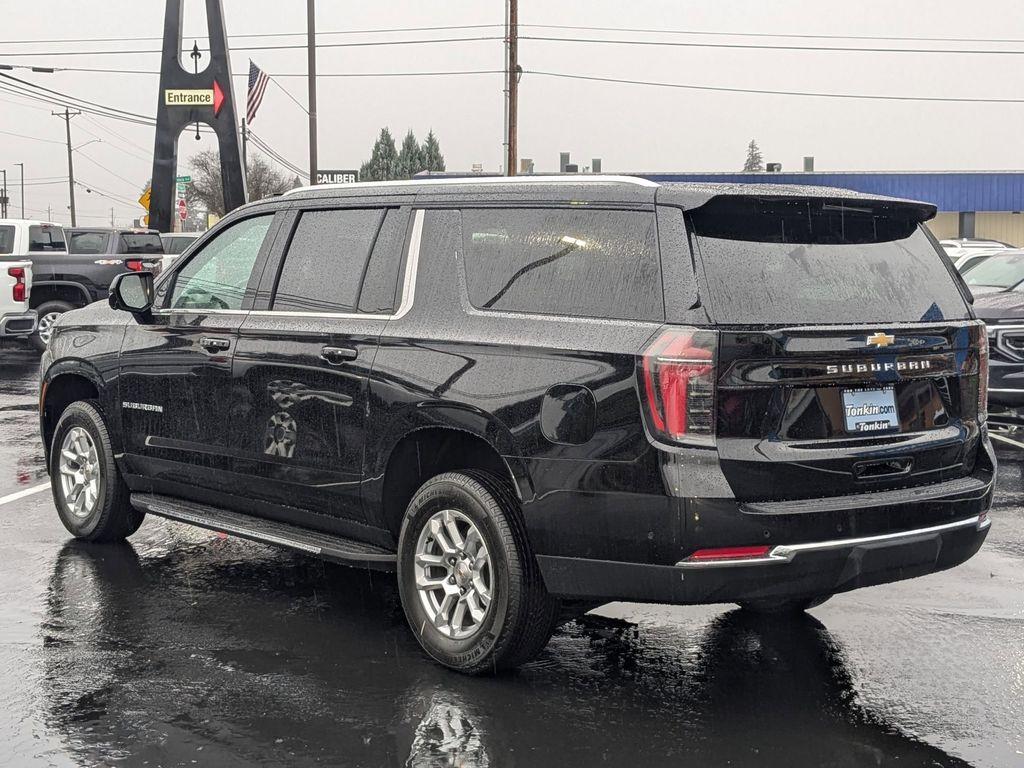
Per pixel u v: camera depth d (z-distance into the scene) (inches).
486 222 189.5
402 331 192.5
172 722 163.0
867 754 152.9
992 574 244.1
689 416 156.7
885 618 212.8
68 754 152.1
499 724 162.7
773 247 169.2
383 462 193.5
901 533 168.6
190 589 230.7
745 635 203.0
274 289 220.1
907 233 187.6
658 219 166.4
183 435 234.8
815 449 163.5
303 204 221.1
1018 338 430.6
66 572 242.4
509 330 177.8
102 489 258.8
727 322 158.9
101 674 181.8
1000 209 2242.9
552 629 177.9
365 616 214.1
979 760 151.3
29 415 496.7
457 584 184.1
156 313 244.1
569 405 166.7
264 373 215.0
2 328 673.6
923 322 177.5
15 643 196.5
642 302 164.9
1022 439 444.8
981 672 184.2
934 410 179.6
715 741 157.0
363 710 167.5
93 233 921.5
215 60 1546.5
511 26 1576.0
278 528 219.3
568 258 176.4
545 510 168.9
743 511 156.3
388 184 208.2
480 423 177.2
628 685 178.4
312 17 1450.5
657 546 159.2
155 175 1557.6
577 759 151.1
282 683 178.4
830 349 164.2
